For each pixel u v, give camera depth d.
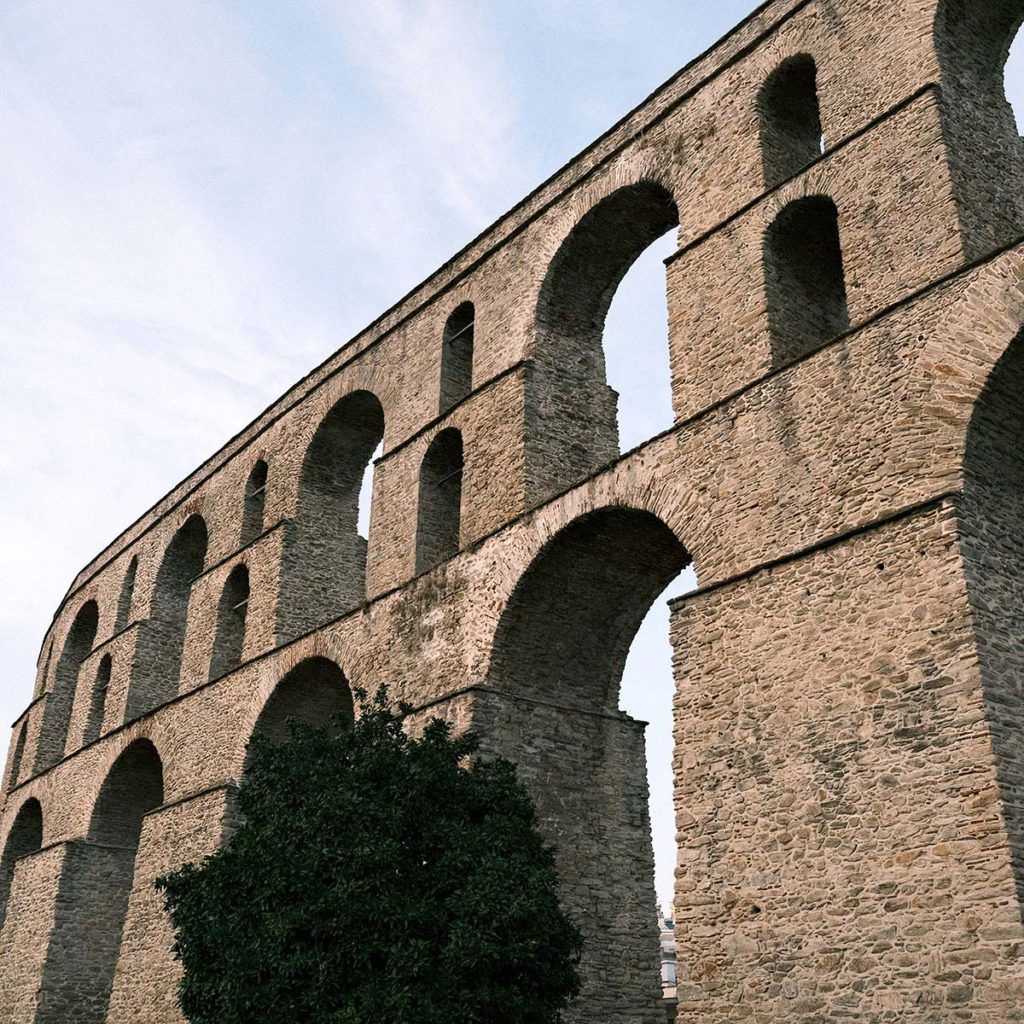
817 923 15.45
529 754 23.12
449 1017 15.68
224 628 34.41
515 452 24.97
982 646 14.98
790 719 16.78
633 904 23.55
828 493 17.78
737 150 23.05
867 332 18.19
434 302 30.36
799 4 22.89
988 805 14.14
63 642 47.38
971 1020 13.54
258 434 36.62
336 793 17.64
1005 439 16.75
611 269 27.30
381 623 26.55
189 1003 17.28
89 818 36.47
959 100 19.70
